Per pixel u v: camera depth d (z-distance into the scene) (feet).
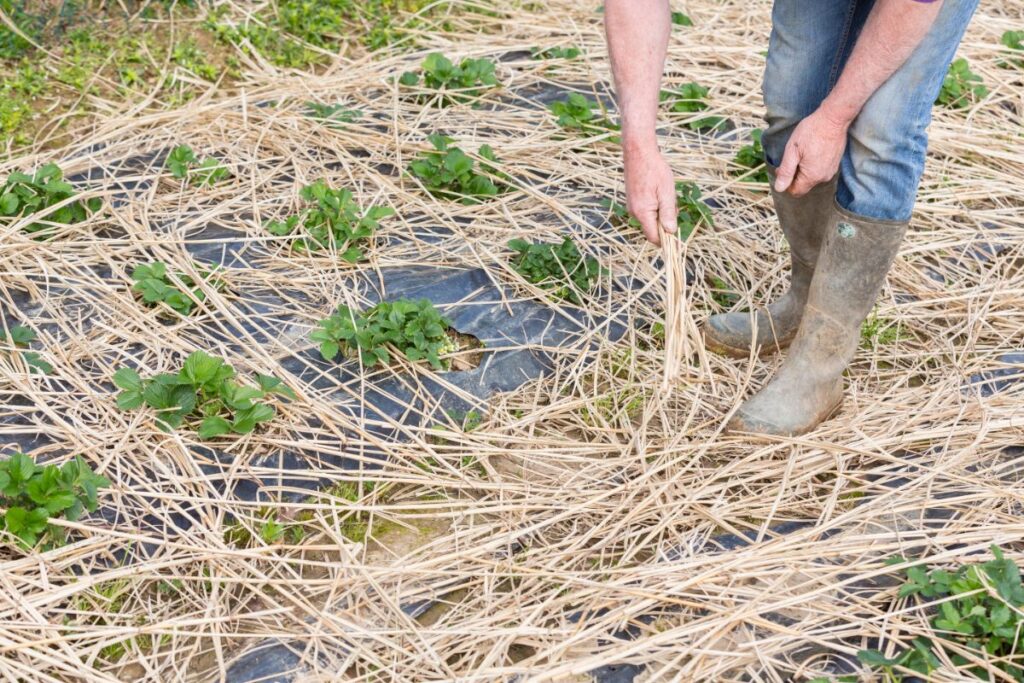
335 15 16.11
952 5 7.61
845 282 8.91
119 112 13.74
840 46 8.67
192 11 15.62
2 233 10.96
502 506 8.77
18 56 14.03
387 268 11.27
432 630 7.65
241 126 13.57
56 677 7.34
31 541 7.95
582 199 12.67
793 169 8.45
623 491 9.00
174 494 8.50
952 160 14.19
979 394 9.92
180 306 10.31
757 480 9.24
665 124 14.37
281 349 10.10
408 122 13.97
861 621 7.59
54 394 9.32
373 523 8.79
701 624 7.56
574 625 7.73
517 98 14.80
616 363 10.59
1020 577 7.75
